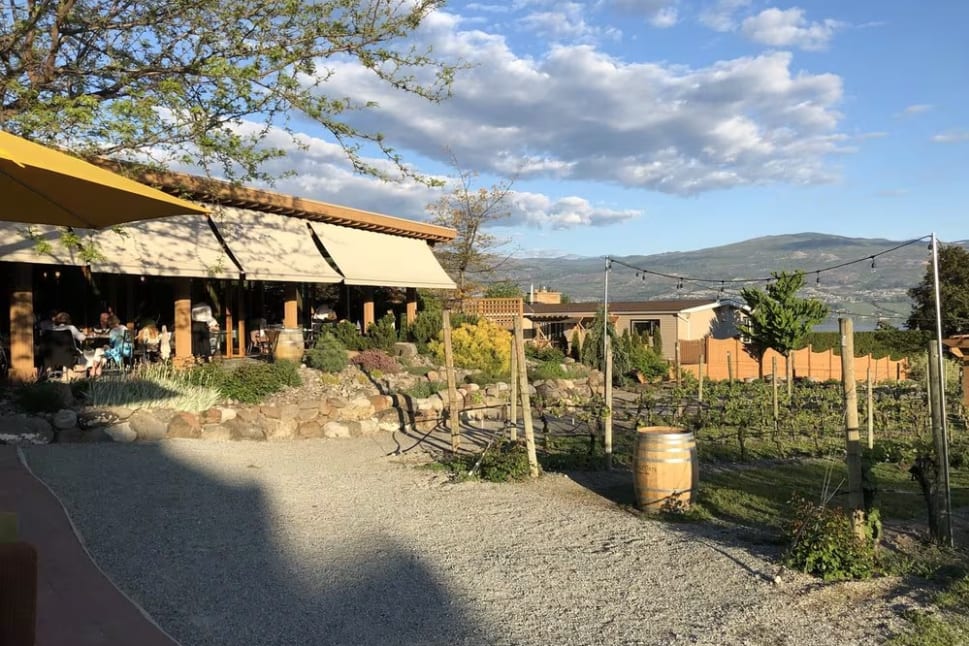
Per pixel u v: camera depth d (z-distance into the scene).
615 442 13.26
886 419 15.87
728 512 8.25
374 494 8.73
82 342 13.97
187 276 14.45
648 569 6.04
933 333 27.86
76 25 11.45
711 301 45.25
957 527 7.62
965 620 4.89
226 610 4.95
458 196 36.25
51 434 10.05
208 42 11.57
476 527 7.35
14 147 4.70
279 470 9.86
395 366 17.39
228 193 15.73
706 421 15.16
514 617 5.00
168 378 12.76
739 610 5.11
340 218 19.95
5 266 15.10
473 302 28.20
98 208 6.23
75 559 5.52
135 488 7.91
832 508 6.57
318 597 5.27
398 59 11.98
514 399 11.44
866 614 5.03
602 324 28.12
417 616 4.98
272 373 13.98
